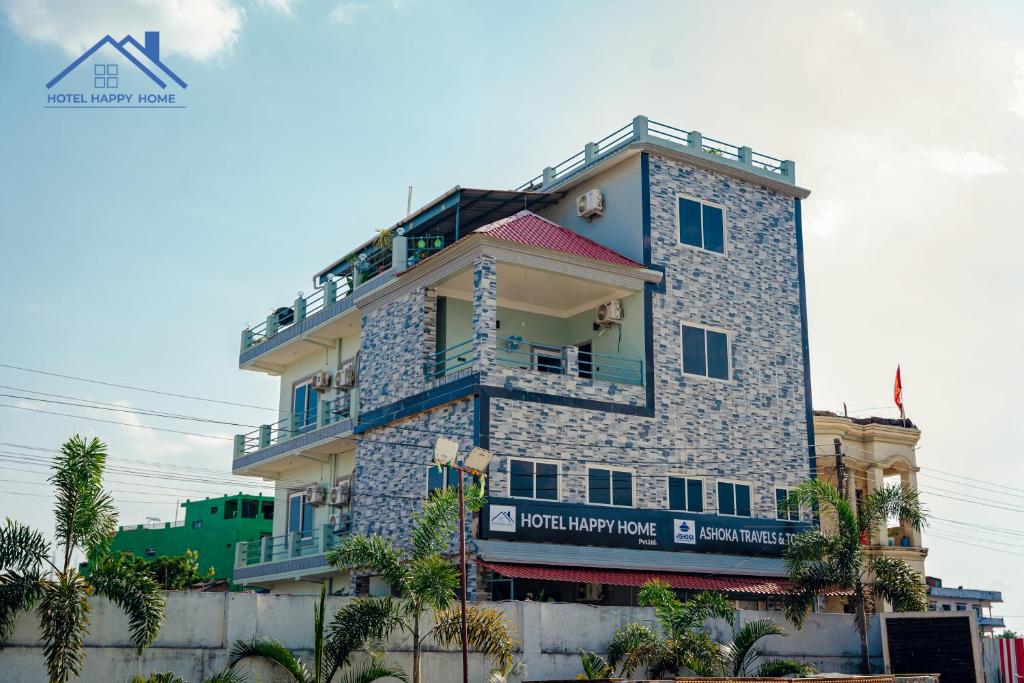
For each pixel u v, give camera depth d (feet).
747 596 120.88
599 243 127.95
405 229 133.59
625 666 90.38
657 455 117.80
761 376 128.77
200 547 235.81
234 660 75.05
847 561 106.32
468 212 132.05
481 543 103.65
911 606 108.27
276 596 78.33
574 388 113.70
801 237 137.59
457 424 110.22
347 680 78.84
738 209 132.16
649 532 114.32
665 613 93.61
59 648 65.31
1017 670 114.11
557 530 108.06
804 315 134.82
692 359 123.65
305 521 145.18
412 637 82.43
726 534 120.06
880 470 145.48
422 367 117.08
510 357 125.08
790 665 96.22
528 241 114.62
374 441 123.44
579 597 114.73
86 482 69.31
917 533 146.41
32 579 65.87
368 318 128.88
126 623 71.87
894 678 84.79
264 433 150.20
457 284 119.65
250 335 159.22
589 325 127.65
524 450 108.88
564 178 133.39
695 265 126.31
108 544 70.49
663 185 125.90
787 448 128.77
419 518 83.66
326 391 144.77
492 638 80.64
